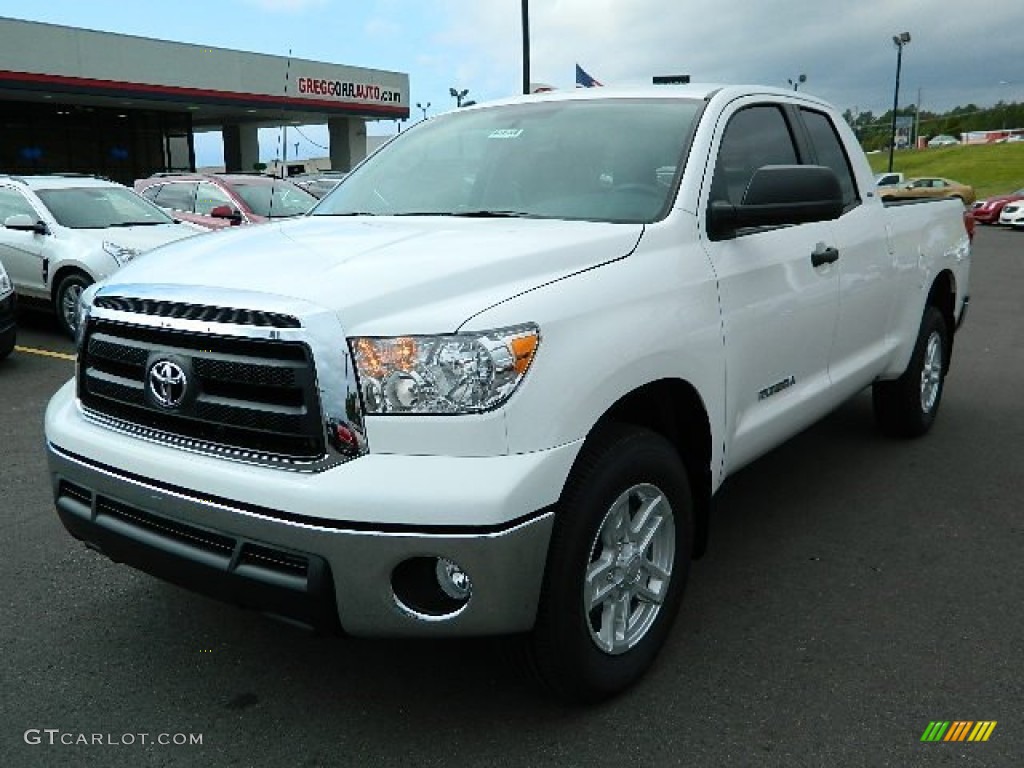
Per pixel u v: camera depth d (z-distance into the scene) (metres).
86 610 3.54
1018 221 29.70
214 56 31.08
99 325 2.86
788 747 2.70
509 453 2.42
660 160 3.48
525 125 3.93
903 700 2.93
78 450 2.85
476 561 2.37
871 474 5.11
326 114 36.03
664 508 3.01
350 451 2.41
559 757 2.66
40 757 2.65
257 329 2.45
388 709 2.90
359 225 3.40
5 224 9.66
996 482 4.97
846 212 4.44
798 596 3.66
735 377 3.37
